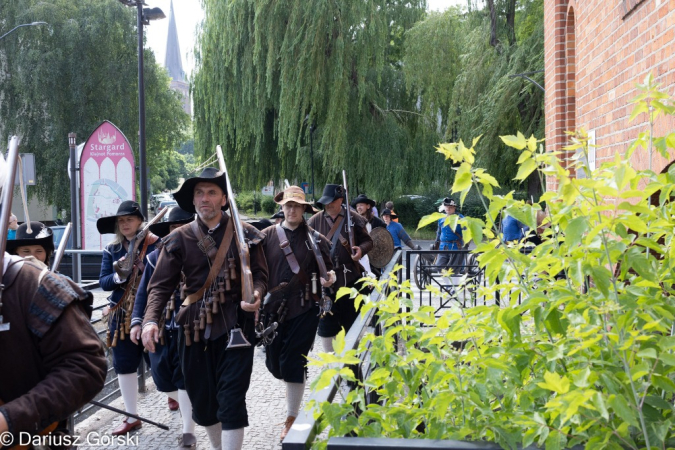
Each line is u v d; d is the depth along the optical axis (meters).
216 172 4.50
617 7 5.21
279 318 5.62
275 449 5.14
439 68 25.55
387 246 9.27
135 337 4.99
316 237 6.08
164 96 36.03
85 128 31.36
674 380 2.18
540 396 2.08
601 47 5.72
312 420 2.02
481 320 2.45
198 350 4.42
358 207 9.55
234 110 24.78
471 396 2.15
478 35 24.36
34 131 31.47
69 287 2.13
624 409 1.71
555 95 7.76
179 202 4.57
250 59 24.17
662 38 4.22
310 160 24.86
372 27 23.25
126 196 11.84
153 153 36.81
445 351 2.46
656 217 2.24
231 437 4.20
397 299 2.73
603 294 2.06
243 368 4.33
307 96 23.25
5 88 31.56
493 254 2.30
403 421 2.33
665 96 2.59
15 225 5.84
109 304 5.88
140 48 15.39
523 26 25.59
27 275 2.08
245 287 4.26
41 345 2.06
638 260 2.05
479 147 23.41
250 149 27.09
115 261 5.82
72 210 12.47
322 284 5.75
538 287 2.28
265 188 29.55
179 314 4.45
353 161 25.53
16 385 2.07
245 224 4.65
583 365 2.03
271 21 23.14
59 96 31.02
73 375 2.04
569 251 2.04
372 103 26.00
